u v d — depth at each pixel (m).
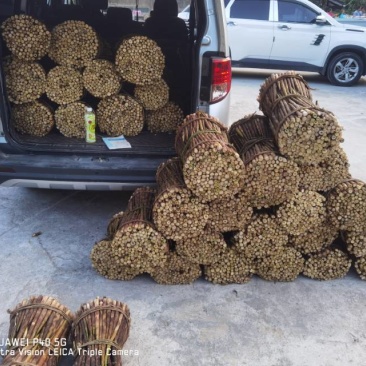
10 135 3.09
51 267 2.97
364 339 2.48
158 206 2.59
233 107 7.15
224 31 2.96
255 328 2.53
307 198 2.79
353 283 3.00
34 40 3.29
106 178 3.00
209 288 2.87
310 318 2.62
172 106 3.83
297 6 9.30
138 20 4.66
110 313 2.26
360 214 2.79
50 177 2.96
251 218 2.80
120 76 3.59
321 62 9.51
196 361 2.28
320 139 2.59
